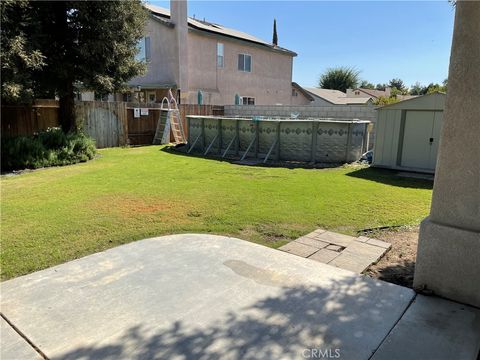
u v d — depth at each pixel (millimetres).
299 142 10195
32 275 3129
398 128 8766
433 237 2695
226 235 4277
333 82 52531
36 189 6781
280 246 3920
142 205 5570
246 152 10805
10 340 2242
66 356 2090
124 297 2742
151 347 2162
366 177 8008
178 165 9594
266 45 22766
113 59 11031
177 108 15273
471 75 2418
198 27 19000
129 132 14461
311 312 2521
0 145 9086
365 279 3021
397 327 2346
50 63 10031
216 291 2826
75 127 11914
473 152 2486
